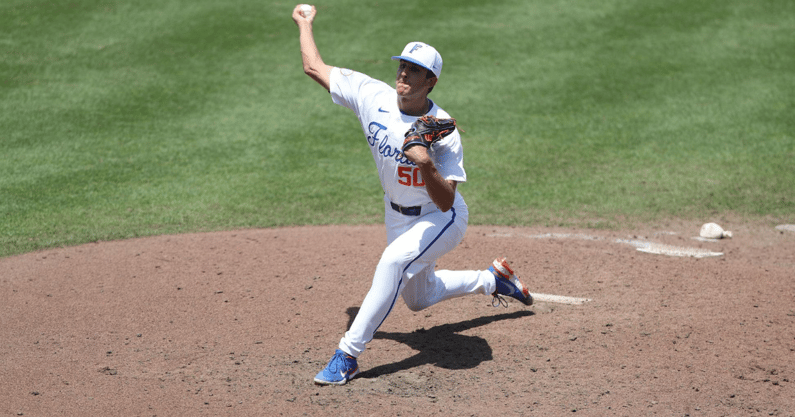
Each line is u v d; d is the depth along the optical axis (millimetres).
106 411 12945
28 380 14258
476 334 16859
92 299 19219
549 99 41938
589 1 56750
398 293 14328
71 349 15930
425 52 13680
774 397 13477
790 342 16016
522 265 22156
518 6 55875
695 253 23562
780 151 35000
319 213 28422
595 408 13102
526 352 15742
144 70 44906
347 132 38281
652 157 34812
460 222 14812
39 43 47938
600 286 20188
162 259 22734
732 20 52469
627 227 26750
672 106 40688
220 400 13445
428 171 12984
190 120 38938
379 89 14758
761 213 28328
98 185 31000
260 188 31188
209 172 32906
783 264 22766
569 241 24922
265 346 16156
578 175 32844
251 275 21188
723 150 35438
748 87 42594
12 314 18094
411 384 14227
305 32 16375
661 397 13500
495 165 34125
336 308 18562
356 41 49344
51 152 34531
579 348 15883
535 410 13047
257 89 43094
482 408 13148
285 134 37656
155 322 17594
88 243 24500
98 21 51656
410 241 14242
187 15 53219
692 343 16031
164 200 29500
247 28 51531
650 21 52812
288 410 13062
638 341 16203
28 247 24000
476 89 43125
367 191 31156
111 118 38719
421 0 57000
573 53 48031
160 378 14422
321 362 15297
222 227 26578
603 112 40281
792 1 55406
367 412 13000
